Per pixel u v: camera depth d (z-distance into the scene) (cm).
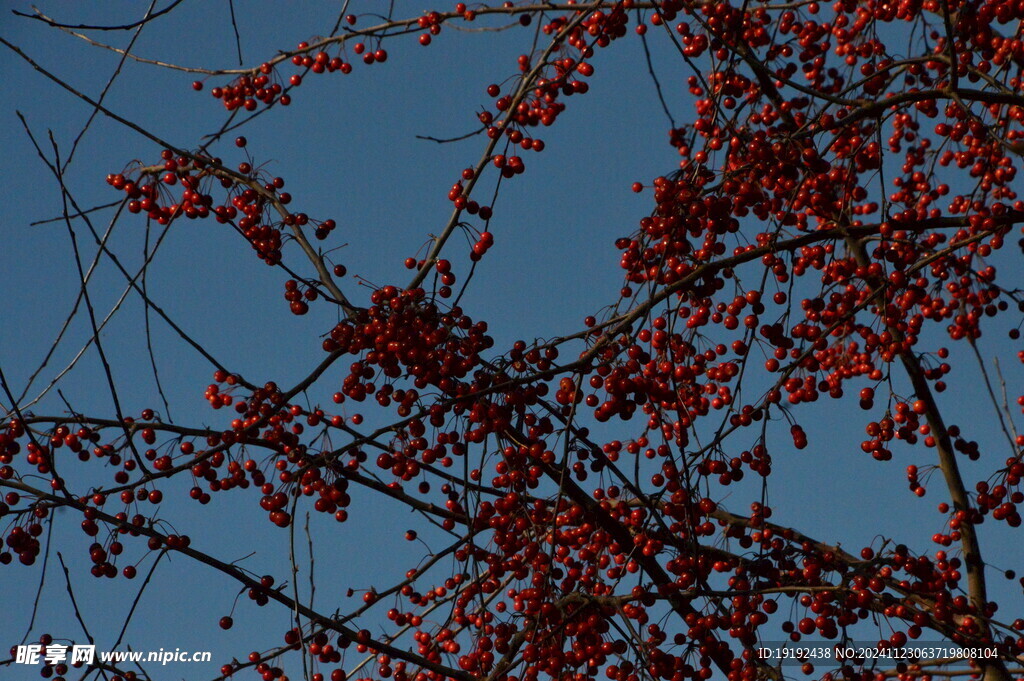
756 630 800
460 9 833
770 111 805
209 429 800
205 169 813
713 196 718
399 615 863
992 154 887
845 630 800
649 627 781
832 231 764
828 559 828
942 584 843
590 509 789
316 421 790
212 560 748
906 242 779
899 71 889
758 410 777
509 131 759
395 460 781
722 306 798
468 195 759
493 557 775
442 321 737
